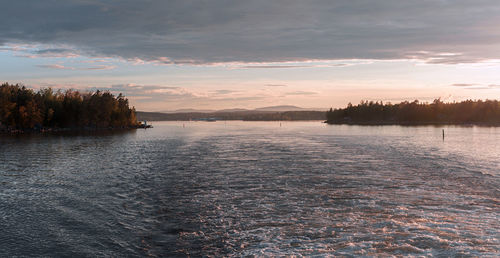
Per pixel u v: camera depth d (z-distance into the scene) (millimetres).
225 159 41875
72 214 18797
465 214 18016
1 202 21344
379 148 55531
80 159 43438
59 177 30016
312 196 22172
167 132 137250
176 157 44750
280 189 24359
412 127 190250
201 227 16625
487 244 13883
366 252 13297
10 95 134625
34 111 136750
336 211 18781
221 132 131250
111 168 35281
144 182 27531
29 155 48656
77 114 163625
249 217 18031
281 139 83000
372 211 18672
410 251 13297
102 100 176375
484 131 131250
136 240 15055
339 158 41656
